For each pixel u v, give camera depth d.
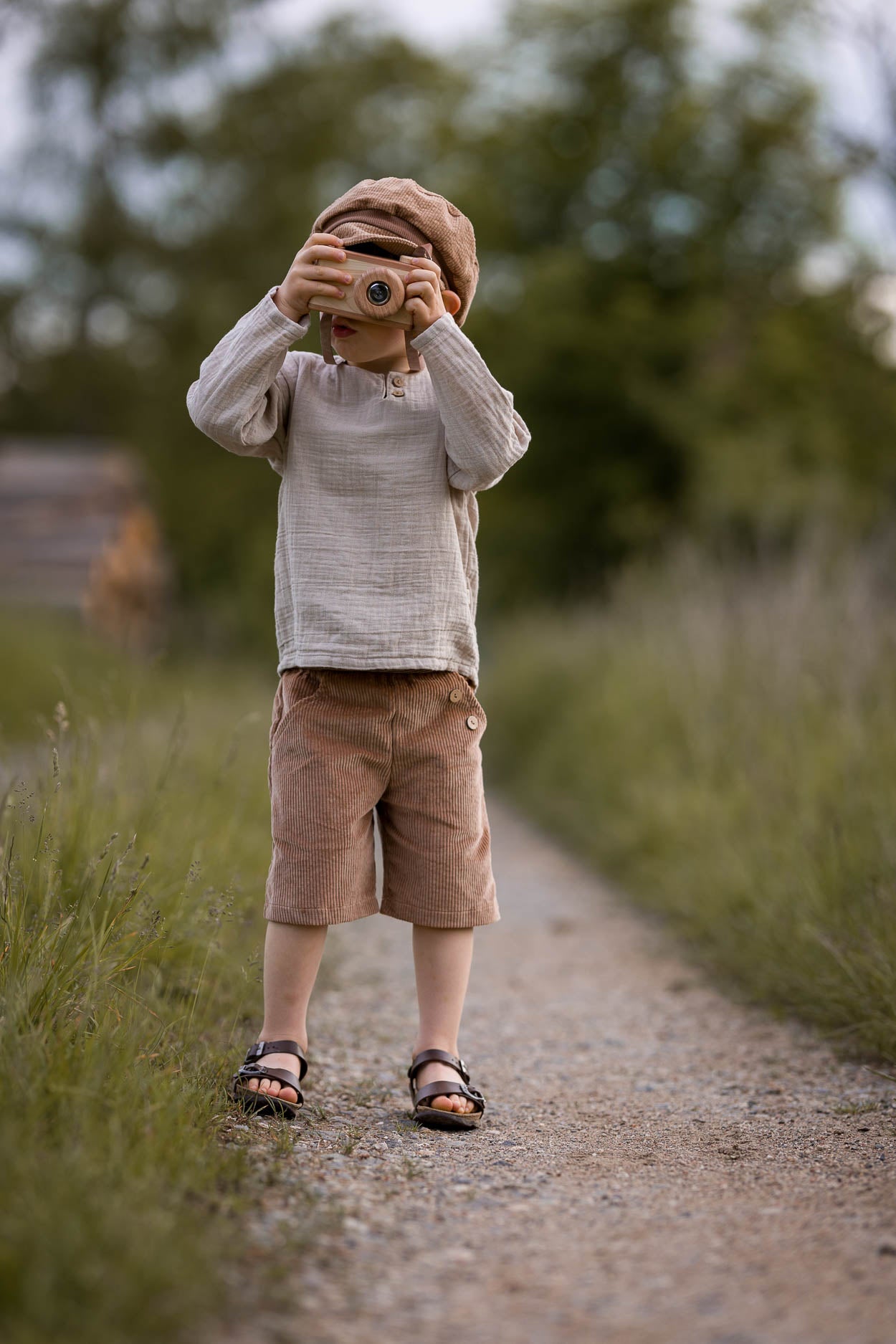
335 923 2.45
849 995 3.13
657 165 20.11
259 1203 1.89
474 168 21.75
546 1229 1.90
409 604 2.41
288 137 24.58
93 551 14.51
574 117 20.72
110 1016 2.25
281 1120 2.34
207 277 24.56
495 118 21.52
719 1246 1.83
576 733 8.35
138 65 23.02
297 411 2.48
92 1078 1.96
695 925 4.46
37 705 7.84
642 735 6.85
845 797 4.13
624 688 7.88
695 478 18.47
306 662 2.39
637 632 9.02
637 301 19.56
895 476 17.80
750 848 4.46
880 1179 2.12
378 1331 1.54
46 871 2.58
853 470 18.69
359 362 2.47
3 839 2.62
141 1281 1.48
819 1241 1.84
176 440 26.28
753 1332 1.56
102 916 2.63
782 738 5.09
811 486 16.50
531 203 21.31
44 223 24.22
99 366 26.38
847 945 3.26
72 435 28.23
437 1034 2.52
